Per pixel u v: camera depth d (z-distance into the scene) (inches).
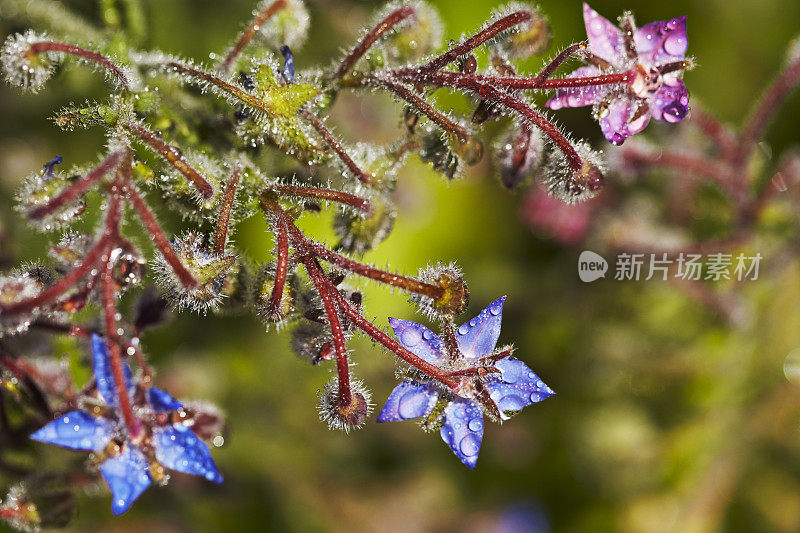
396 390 14.4
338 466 20.0
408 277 14.4
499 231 21.9
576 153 14.5
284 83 14.6
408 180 20.6
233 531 18.8
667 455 20.0
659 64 14.7
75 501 15.2
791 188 17.9
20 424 15.7
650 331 19.8
